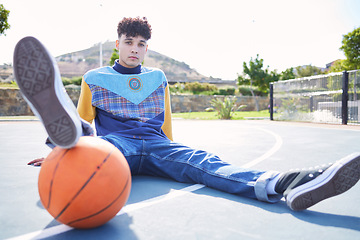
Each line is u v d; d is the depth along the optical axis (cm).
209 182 213
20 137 648
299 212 172
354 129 841
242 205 184
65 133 131
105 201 134
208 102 2959
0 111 2003
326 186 160
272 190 186
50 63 132
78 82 2811
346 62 2511
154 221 156
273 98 1498
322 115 1192
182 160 230
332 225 152
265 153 405
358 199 199
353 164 157
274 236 138
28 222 156
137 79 271
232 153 406
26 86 131
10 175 272
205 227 149
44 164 139
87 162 133
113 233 141
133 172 251
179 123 1263
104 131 255
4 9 1659
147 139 246
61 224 153
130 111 261
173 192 211
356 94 1040
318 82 1209
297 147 471
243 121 1426
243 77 3403
